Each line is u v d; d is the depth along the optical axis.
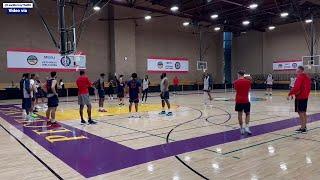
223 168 4.25
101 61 21.88
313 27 24.52
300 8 21.72
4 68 17.77
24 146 5.78
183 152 5.18
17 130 7.54
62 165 4.51
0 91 17.48
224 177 3.88
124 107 12.78
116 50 21.91
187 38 27.41
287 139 6.09
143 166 4.41
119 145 5.77
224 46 29.98
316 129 7.15
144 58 24.30
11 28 17.98
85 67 20.98
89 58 21.22
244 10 21.58
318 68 24.52
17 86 18.00
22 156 5.05
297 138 6.17
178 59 26.64
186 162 4.57
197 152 5.16
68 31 13.19
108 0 18.20
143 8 20.61
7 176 4.05
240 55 30.00
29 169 4.34
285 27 26.59
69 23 20.03
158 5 22.81
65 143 5.99
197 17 23.45
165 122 8.53
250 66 29.22
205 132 6.95
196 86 27.78
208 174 4.00
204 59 28.61
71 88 20.23
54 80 8.09
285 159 4.66
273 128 7.32
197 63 27.53
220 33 29.83
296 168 4.20
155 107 12.72
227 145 5.65
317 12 22.80
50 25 19.53
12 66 18.02
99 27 21.77
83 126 8.01
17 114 10.88
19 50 18.25
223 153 5.07
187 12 22.59
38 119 9.46
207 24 27.61
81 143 5.98
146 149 5.43
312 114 9.76
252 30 28.67
